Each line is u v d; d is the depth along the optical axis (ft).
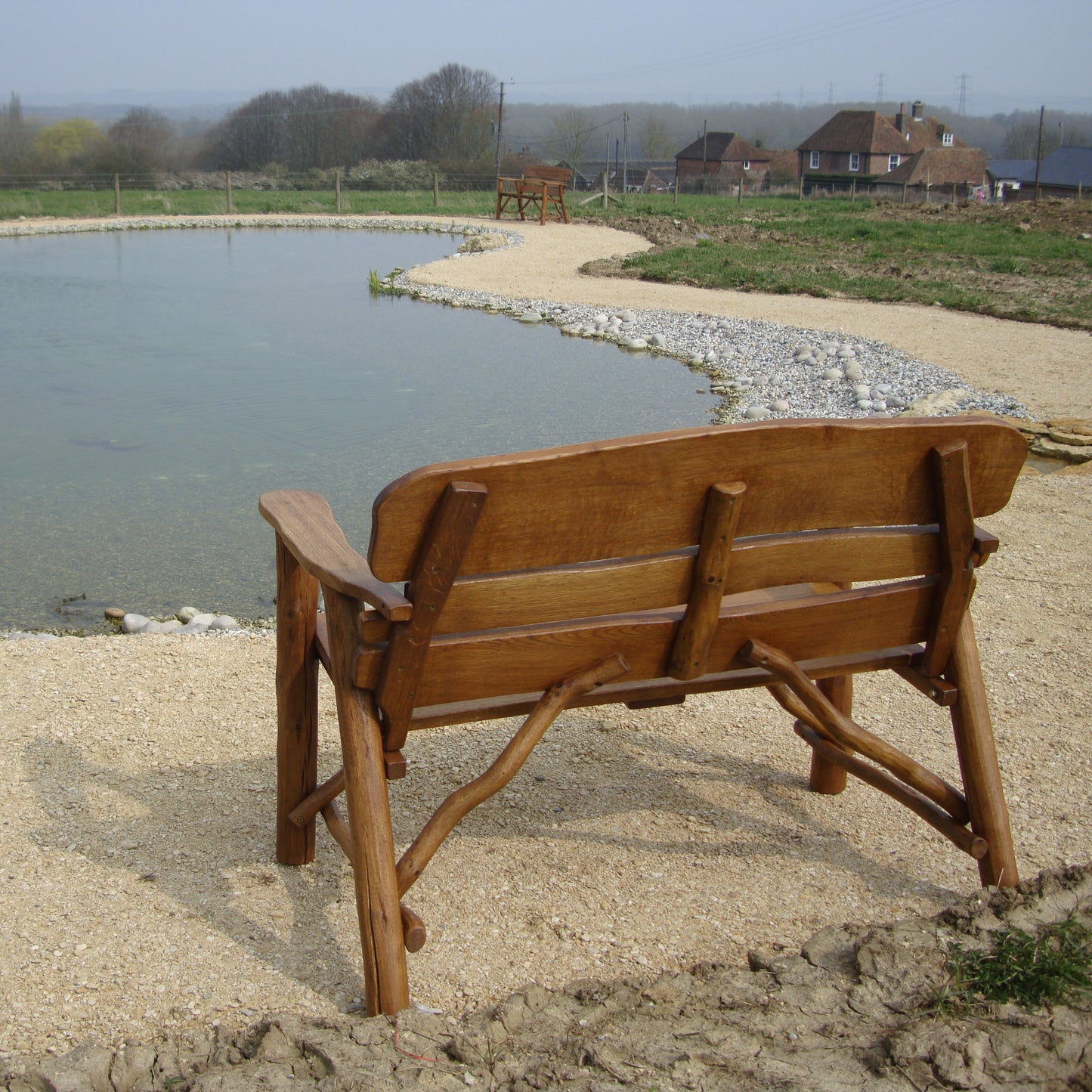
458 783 10.22
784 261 64.03
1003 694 12.07
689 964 7.50
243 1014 6.98
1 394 32.73
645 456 6.41
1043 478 21.24
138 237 84.99
